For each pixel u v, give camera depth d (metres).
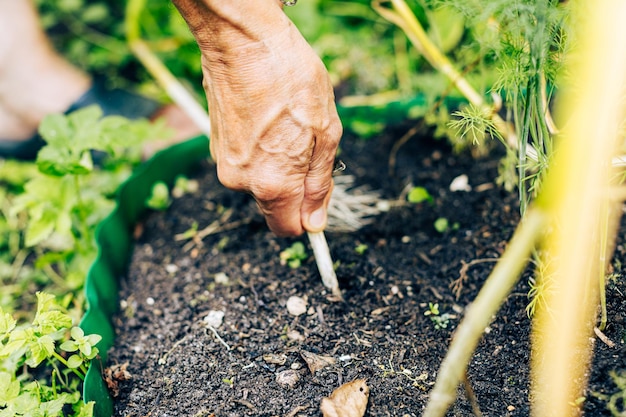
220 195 1.85
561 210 0.94
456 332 1.32
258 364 1.30
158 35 2.57
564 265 0.97
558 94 1.61
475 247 1.53
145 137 1.93
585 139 0.90
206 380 1.28
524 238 0.96
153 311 1.51
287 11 2.25
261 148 1.07
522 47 1.15
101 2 2.82
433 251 1.55
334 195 1.68
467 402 1.16
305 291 1.46
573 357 1.16
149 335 1.44
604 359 1.15
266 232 1.70
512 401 1.15
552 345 1.21
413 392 1.20
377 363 1.27
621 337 1.19
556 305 1.22
